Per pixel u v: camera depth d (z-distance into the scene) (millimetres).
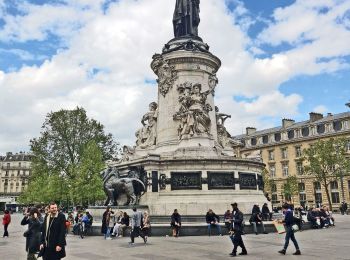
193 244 15461
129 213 22234
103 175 24734
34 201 61625
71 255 12750
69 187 49500
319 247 14141
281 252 12531
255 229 19859
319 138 74875
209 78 30578
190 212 23469
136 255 12547
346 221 33312
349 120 71188
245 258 11648
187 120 27328
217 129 30969
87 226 20453
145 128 31359
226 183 24969
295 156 79000
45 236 8141
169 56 30062
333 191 70875
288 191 69750
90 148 49125
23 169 131750
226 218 18875
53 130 55844
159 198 24219
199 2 33812
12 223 39000
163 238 18094
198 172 24688
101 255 12703
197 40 31938
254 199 25797
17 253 13781
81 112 57062
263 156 85500
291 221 12531
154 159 24688
